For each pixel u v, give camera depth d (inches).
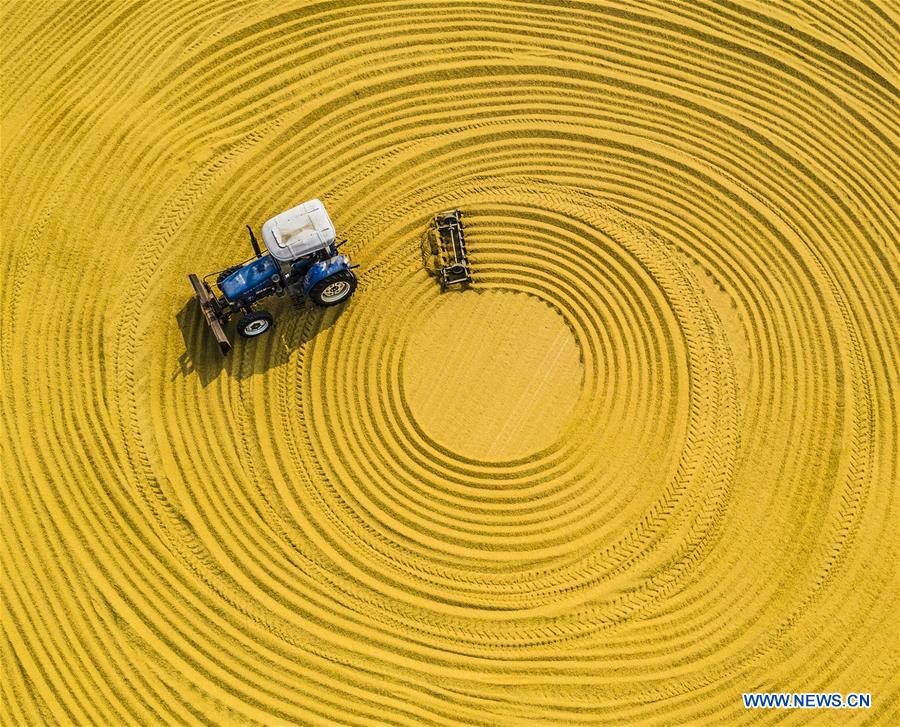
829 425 553.9
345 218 602.9
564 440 553.0
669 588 520.1
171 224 586.9
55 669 488.7
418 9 657.6
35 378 546.0
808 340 574.9
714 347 573.6
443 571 523.8
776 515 533.6
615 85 644.7
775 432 552.1
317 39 644.1
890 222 605.6
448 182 616.4
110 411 541.6
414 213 606.5
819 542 527.2
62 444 533.0
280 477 538.0
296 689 495.8
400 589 519.5
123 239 581.9
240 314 567.5
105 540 515.8
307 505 533.6
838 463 544.4
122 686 488.4
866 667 502.3
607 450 551.5
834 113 638.5
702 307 584.4
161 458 534.9
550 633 510.9
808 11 661.9
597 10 660.7
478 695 498.0
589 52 650.2
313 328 570.9
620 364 571.8
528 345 578.6
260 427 546.9
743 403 559.8
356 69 639.1
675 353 571.8
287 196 603.2
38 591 502.3
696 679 502.0
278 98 628.1
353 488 540.4
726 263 596.4
